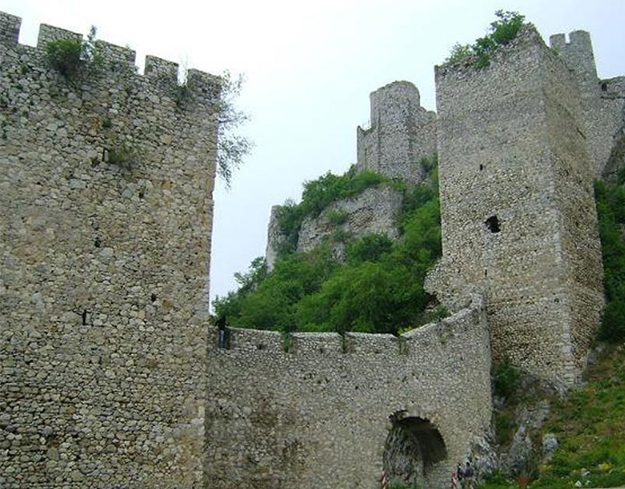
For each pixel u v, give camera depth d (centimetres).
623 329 2972
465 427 2728
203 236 1820
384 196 5681
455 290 3244
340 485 2362
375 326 3338
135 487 1580
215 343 2261
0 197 1572
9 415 1478
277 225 6594
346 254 5278
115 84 1784
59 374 1551
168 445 1645
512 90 3331
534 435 2677
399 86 6431
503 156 3266
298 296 4656
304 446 2333
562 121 3322
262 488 2211
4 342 1507
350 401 2475
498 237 3170
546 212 3069
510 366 2964
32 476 1472
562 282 2945
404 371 2628
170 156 1823
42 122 1659
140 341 1670
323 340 2494
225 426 2195
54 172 1650
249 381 2291
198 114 1897
